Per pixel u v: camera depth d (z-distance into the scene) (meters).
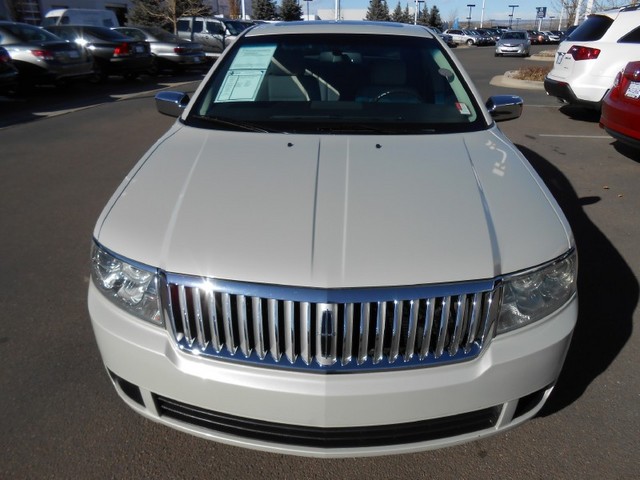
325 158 2.38
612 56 8.07
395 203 2.06
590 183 5.72
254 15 44.66
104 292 2.02
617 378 2.67
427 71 3.14
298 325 1.77
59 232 4.48
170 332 1.86
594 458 2.21
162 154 2.51
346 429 1.82
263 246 1.85
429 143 2.57
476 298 1.80
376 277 1.76
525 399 2.00
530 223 2.04
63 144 7.44
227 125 2.78
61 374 2.70
